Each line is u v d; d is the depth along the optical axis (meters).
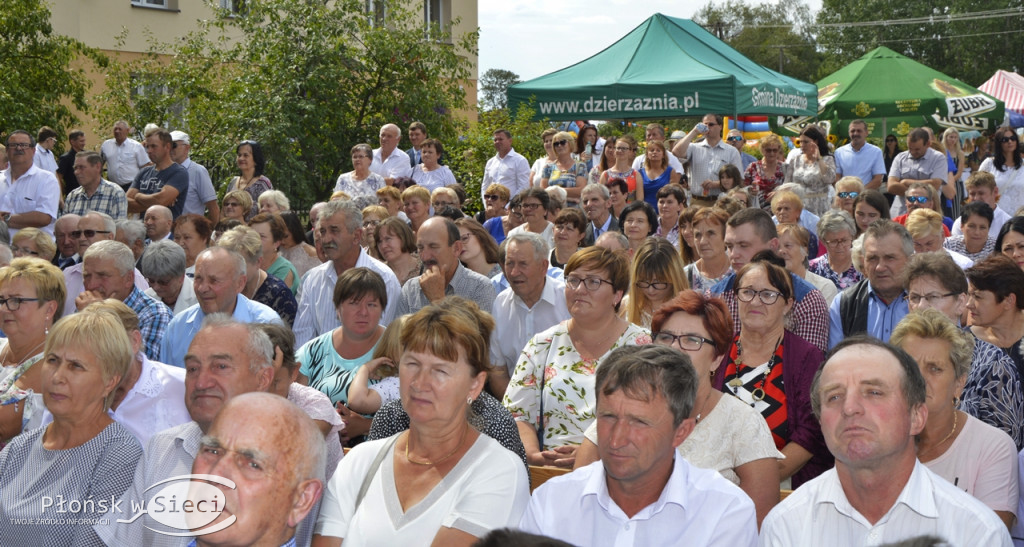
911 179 12.82
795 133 23.44
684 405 3.05
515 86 14.34
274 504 2.60
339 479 3.52
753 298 4.48
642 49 14.20
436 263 6.75
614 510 3.15
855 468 2.91
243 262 6.04
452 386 3.38
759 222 6.15
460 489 3.34
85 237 8.09
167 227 9.02
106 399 4.03
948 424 3.72
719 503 3.14
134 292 6.20
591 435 3.99
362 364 5.38
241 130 15.30
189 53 16.94
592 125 13.89
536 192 8.93
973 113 19.73
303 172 15.50
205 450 2.62
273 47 15.61
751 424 3.77
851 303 5.79
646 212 8.01
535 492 3.31
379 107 16.12
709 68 13.43
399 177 13.45
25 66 15.30
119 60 19.72
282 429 2.65
